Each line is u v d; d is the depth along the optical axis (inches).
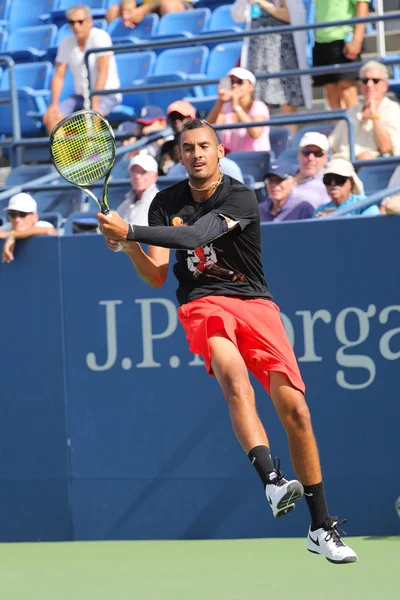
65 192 1023.0
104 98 1151.6
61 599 569.3
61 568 669.3
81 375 780.0
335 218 729.0
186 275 553.6
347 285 726.5
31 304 789.9
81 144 527.2
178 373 759.7
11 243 788.0
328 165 805.9
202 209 542.3
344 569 623.2
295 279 735.1
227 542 737.6
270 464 489.4
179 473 759.1
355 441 724.7
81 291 780.6
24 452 789.9
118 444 771.4
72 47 1160.8
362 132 958.4
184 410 757.9
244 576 616.7
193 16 1338.6
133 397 768.9
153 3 1374.3
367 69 936.3
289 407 528.7
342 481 725.9
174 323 761.0
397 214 717.9
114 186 983.0
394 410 718.5
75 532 778.8
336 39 1095.0
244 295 547.8
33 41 1445.6
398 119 951.6
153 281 554.6
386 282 720.3
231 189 539.2
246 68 1111.0
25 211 839.1
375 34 1280.8
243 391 510.0
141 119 1116.5
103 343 775.7
